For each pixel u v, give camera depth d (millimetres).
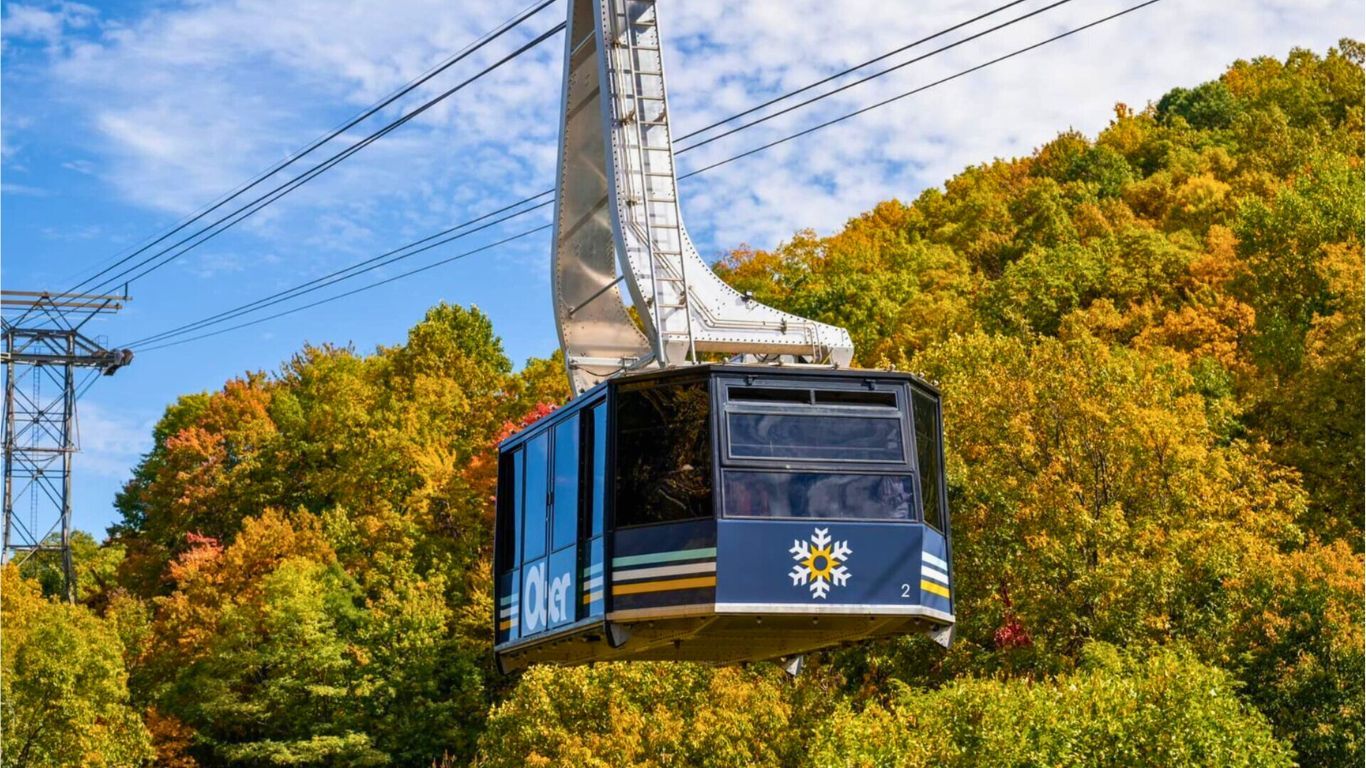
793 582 16906
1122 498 40312
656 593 17062
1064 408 41844
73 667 51344
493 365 89750
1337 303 55406
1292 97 111188
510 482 21125
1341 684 34562
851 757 30500
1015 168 120562
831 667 40406
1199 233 81875
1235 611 36969
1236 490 42344
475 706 55219
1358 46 122688
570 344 23531
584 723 40500
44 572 79562
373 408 79625
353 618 57844
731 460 16984
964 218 106812
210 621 60500
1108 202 94062
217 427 87188
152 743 55250
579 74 23219
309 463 76875
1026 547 39656
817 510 17094
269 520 65125
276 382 96000
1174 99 125062
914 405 17812
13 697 49938
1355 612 36312
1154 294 68062
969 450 42844
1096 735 29328
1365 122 102938
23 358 61531
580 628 18031
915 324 71562
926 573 17469
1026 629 38469
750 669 39906
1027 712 30234
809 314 83938
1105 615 36500
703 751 36406
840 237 108000
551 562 19156
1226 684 30984
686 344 20984
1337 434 50844
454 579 59938
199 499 77312
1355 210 61062
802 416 17359
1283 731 34344
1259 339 57000
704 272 21703
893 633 18391
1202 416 42781
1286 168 91625
